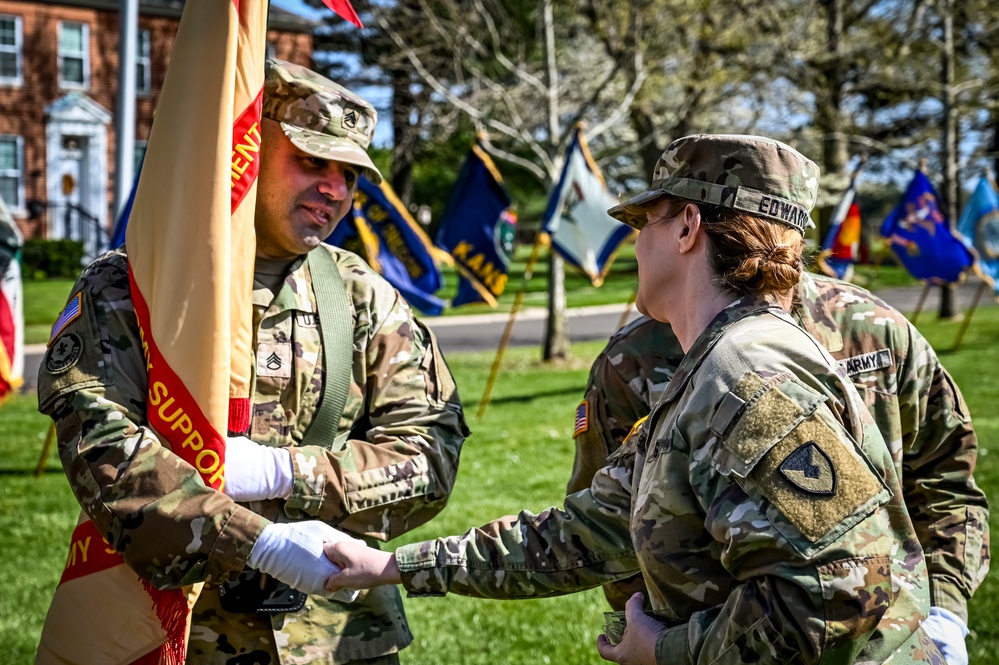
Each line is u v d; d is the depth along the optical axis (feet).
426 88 48.32
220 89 6.66
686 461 5.26
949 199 54.34
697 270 5.74
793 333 5.36
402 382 7.72
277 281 7.45
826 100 54.29
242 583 6.96
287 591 7.02
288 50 87.61
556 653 13.37
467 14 44.04
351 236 29.73
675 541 5.32
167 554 6.21
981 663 12.32
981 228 41.73
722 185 5.65
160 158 6.68
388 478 7.22
